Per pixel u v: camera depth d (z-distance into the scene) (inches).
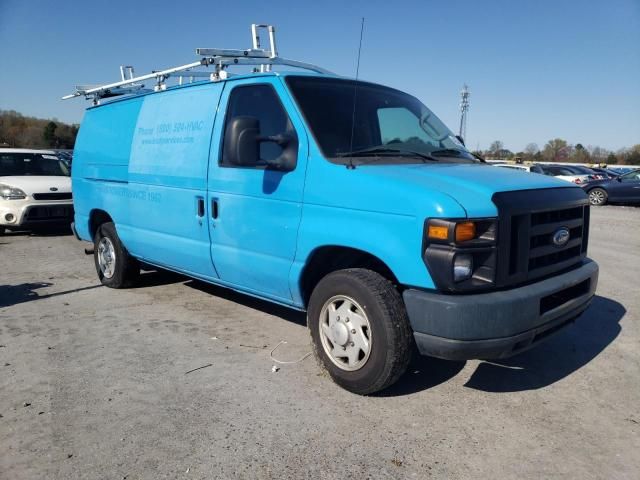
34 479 113.0
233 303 239.9
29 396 149.2
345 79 185.8
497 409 145.3
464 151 191.5
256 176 169.5
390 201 135.8
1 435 129.4
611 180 836.0
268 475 115.3
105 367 169.0
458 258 126.2
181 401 147.1
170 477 114.3
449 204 126.8
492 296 129.7
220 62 189.5
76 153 282.4
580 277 153.7
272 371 166.6
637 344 193.2
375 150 162.2
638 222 579.8
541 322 137.3
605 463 121.5
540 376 166.2
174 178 202.8
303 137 158.6
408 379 162.7
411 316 134.4
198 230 194.4
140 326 208.4
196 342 191.5
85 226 276.2
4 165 462.6
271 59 202.4
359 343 145.9
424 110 202.7
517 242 134.2
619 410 145.6
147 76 227.6
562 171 925.8
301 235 156.3
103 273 269.1
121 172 236.7
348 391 153.0
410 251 132.0
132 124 233.3
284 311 228.5
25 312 225.8
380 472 116.9
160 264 227.6
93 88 273.7
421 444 128.0
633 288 273.3
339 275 149.2
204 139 190.1
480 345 128.6
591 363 176.4
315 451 124.2
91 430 132.0
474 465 120.0
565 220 152.1
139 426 134.0
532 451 125.8
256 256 172.6
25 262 332.8
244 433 131.3
